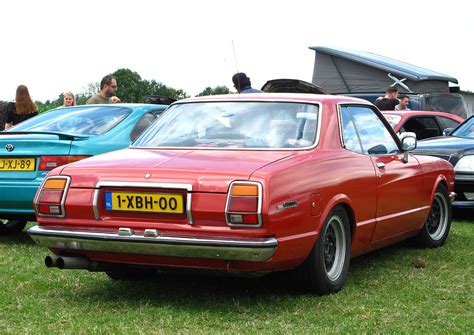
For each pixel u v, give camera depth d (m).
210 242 4.34
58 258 4.83
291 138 5.12
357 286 5.37
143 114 7.61
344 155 5.31
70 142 6.79
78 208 4.73
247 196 4.35
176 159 4.80
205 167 4.56
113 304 4.81
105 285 5.40
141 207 4.58
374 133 5.99
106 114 7.53
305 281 4.94
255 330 4.20
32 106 10.48
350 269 6.02
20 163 6.82
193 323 4.36
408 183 6.25
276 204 4.40
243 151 5.00
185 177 4.50
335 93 17.11
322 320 4.43
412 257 6.56
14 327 4.27
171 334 4.12
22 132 6.86
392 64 16.31
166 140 5.36
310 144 5.11
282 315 4.54
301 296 5.00
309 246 4.75
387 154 6.05
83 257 4.86
